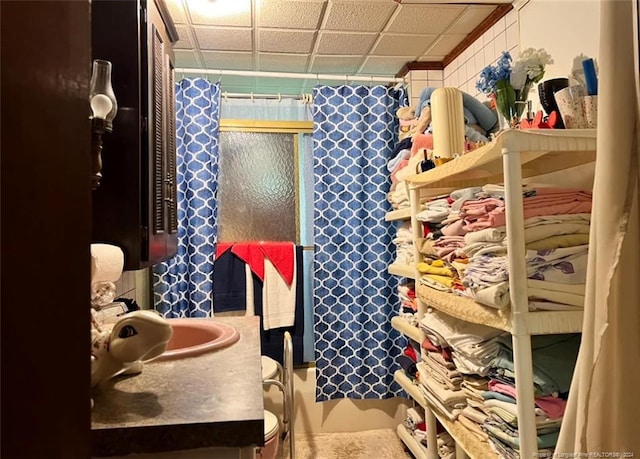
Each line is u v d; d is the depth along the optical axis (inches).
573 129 43.1
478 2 72.7
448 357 60.2
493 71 53.4
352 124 99.3
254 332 46.7
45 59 16.6
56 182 17.2
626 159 29.2
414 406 93.7
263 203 101.3
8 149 14.6
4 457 14.1
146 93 43.5
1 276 14.2
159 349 28.7
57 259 17.1
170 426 24.1
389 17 77.7
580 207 44.3
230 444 24.5
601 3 30.0
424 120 79.9
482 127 74.9
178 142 93.7
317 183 98.2
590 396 30.7
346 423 101.7
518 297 41.1
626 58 29.2
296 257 96.8
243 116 102.0
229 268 93.8
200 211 93.4
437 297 60.7
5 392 14.2
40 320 16.1
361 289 99.9
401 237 86.5
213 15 75.7
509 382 46.4
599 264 30.1
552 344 46.3
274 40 85.9
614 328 30.3
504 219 45.3
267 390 98.1
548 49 65.3
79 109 18.9
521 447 41.0
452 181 70.7
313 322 101.3
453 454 70.8
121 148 42.2
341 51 91.7
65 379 17.5
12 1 14.8
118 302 51.1
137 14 42.5
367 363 100.2
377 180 100.0
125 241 42.2
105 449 23.6
